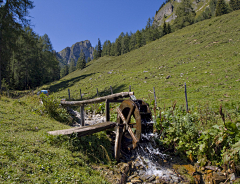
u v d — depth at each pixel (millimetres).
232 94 16906
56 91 42938
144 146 7484
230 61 28875
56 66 84875
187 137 6895
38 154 4676
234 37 42531
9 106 9367
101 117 12305
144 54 72562
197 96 18656
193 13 124125
